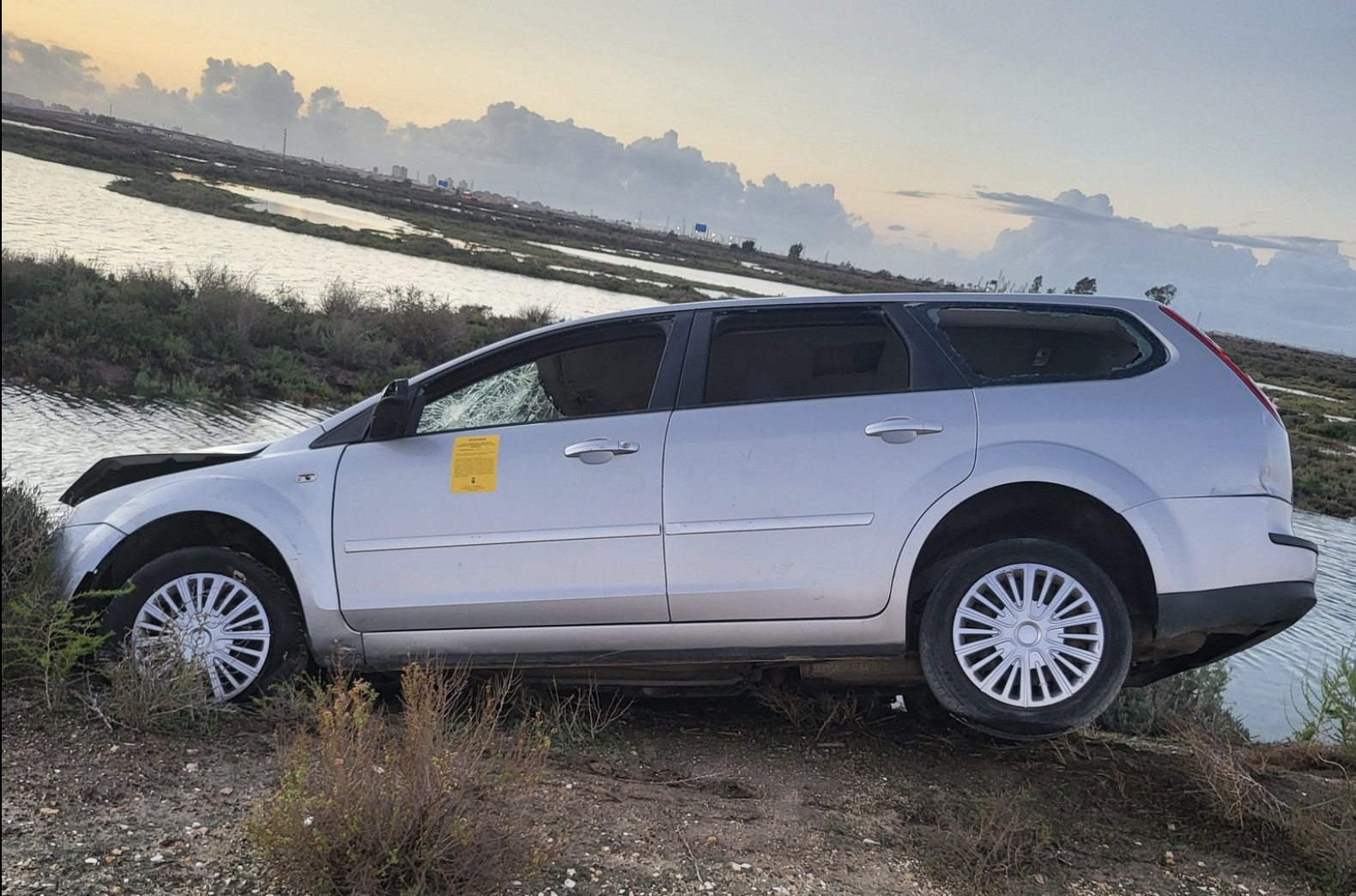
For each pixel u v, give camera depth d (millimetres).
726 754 4109
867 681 4238
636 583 4016
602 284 58875
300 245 48469
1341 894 3152
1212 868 3285
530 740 3461
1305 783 4047
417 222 110375
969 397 4004
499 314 31891
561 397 4281
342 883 2607
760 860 3082
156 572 4129
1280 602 3812
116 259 28016
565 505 4066
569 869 2863
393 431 4246
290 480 4301
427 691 3086
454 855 2654
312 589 4176
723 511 3977
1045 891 3035
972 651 3838
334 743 2777
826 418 4016
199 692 3910
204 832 2936
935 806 3613
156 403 14227
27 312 16203
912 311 4164
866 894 2928
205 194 73750
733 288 78188
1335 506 23281
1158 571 3797
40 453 10039
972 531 4105
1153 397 3957
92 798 3107
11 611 4051
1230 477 3848
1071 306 4156
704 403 4125
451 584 4125
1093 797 3793
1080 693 3773
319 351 20844
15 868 2631
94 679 4113
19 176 57094
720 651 4055
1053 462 3842
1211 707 6301
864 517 3920
